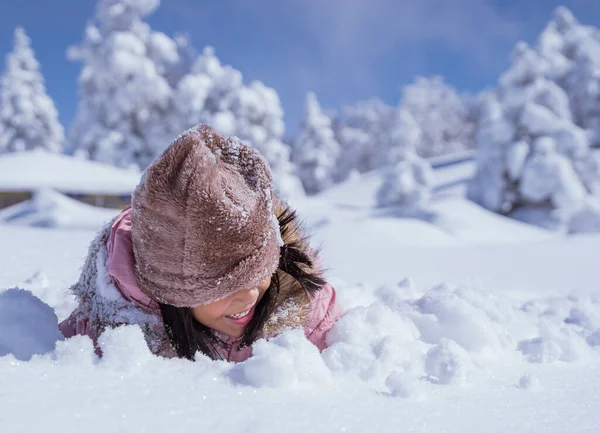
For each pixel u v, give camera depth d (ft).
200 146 3.32
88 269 4.08
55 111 85.56
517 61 69.05
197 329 3.88
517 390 3.70
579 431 3.01
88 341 3.33
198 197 3.29
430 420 2.98
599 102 84.58
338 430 2.71
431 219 57.31
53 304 5.66
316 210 65.82
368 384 3.51
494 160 70.33
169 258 3.45
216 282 3.53
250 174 3.66
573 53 87.61
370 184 108.58
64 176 61.21
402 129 89.45
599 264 18.35
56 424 2.44
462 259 20.20
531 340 4.85
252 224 3.50
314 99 117.39
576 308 6.90
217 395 2.98
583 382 4.03
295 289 4.34
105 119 80.89
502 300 6.54
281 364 3.23
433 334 4.66
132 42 78.84
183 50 96.12
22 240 15.97
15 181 57.47
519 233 58.18
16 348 3.40
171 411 2.71
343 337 4.27
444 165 111.14
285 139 139.95
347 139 141.79
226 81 81.25
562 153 67.46
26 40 84.38
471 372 3.93
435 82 142.10
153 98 78.13
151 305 3.81
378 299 6.72
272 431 2.62
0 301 3.77
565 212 64.90
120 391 2.89
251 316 4.08
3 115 82.53
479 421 3.04
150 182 3.31
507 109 69.67
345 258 18.79
